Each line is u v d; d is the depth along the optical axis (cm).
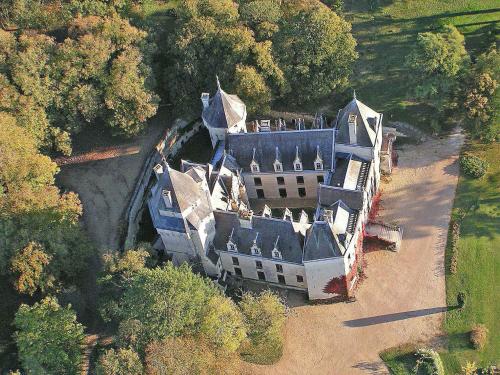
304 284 11456
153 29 14738
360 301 11388
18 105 12550
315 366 10600
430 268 11731
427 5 16500
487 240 12044
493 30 15588
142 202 13000
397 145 14025
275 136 12394
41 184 11844
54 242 10744
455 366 10400
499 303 11088
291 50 13900
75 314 10238
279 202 13212
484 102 13100
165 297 9862
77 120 13500
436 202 12800
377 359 10581
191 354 9575
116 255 10750
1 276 11131
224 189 11938
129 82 13238
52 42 13400
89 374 10175
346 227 11075
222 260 11625
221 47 13962
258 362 10694
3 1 14462
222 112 12638
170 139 13988
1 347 10294
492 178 13075
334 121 13912
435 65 13388
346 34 14088
